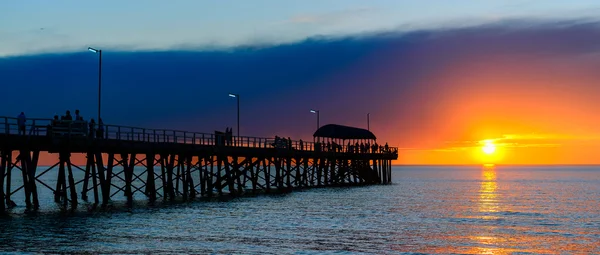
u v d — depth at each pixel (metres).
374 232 38.88
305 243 34.09
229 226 39.31
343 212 49.78
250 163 65.69
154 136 49.03
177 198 55.38
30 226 35.88
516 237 38.31
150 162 49.19
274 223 41.56
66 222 37.81
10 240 31.73
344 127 91.00
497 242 36.31
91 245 31.39
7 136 36.66
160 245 32.16
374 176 99.44
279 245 33.28
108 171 46.44
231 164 63.00
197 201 54.03
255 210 48.88
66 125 40.66
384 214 49.41
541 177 168.88
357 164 96.19
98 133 44.19
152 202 50.22
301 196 64.81
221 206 50.78
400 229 40.62
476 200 68.19
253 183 65.88
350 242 34.88
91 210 43.88
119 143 44.94
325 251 32.06
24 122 38.09
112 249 30.69
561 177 169.12
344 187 85.00
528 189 94.94
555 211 55.06
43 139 39.03
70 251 29.84
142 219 40.62
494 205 61.28
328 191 74.44
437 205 59.75
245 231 37.56
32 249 29.91
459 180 138.88
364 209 52.72
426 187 97.00
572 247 35.00
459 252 32.94
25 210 41.62
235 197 59.94
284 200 59.00
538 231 41.09
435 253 32.47
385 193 75.06
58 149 40.81
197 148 54.12
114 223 38.47
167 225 38.62
